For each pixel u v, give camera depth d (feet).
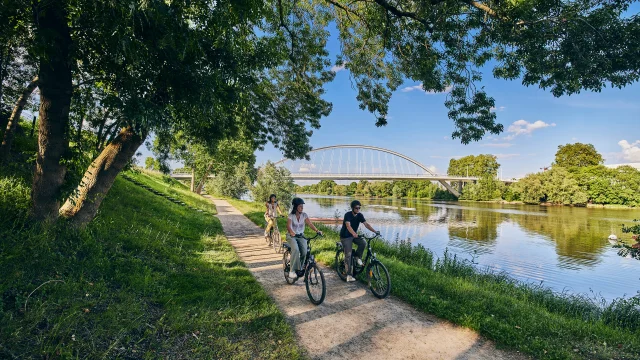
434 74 23.71
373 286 18.34
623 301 22.36
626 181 209.26
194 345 11.02
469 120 23.40
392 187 403.75
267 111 36.14
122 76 15.37
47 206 16.67
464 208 198.29
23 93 24.25
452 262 32.07
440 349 12.28
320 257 26.08
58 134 16.47
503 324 13.98
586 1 16.28
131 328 11.14
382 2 21.08
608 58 15.87
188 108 17.93
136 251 20.01
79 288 12.87
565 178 220.02
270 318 13.78
